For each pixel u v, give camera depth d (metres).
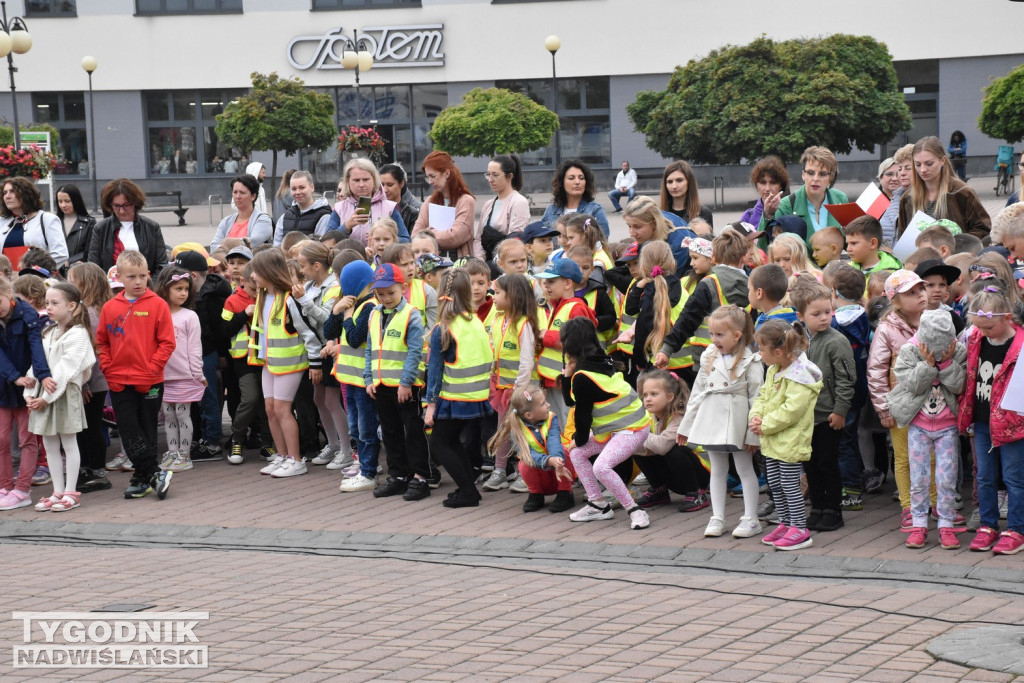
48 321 8.98
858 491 7.36
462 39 40.16
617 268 8.55
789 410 6.49
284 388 9.05
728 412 6.80
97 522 8.05
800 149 30.27
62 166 40.94
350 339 8.50
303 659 5.21
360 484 8.55
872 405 7.32
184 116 41.16
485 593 6.14
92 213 39.50
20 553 7.44
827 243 8.28
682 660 4.98
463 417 8.00
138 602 6.23
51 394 8.31
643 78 39.47
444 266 9.03
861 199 9.54
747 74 30.38
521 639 5.37
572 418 7.66
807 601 5.73
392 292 8.17
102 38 40.44
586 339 7.36
